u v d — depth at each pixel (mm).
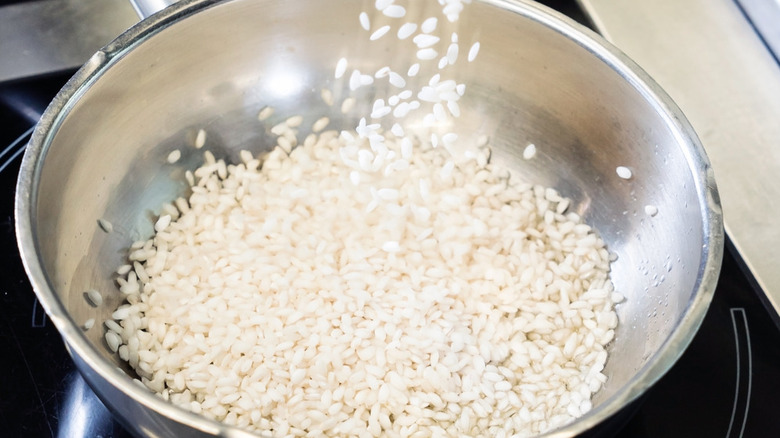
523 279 532
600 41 497
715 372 500
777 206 546
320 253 533
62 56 560
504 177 563
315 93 559
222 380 491
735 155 560
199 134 545
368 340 509
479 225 541
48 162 464
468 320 523
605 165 533
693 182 477
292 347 504
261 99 554
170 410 416
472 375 502
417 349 505
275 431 487
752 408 492
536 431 492
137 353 498
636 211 523
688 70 585
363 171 554
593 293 524
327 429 487
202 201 545
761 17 592
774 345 508
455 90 538
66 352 494
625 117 508
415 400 497
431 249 540
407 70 548
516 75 536
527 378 507
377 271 531
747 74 585
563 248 544
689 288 467
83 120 482
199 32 510
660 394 493
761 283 523
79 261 491
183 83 525
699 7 607
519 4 504
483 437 493
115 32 569
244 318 511
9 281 509
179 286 521
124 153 515
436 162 566
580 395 498
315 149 566
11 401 481
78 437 475
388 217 546
